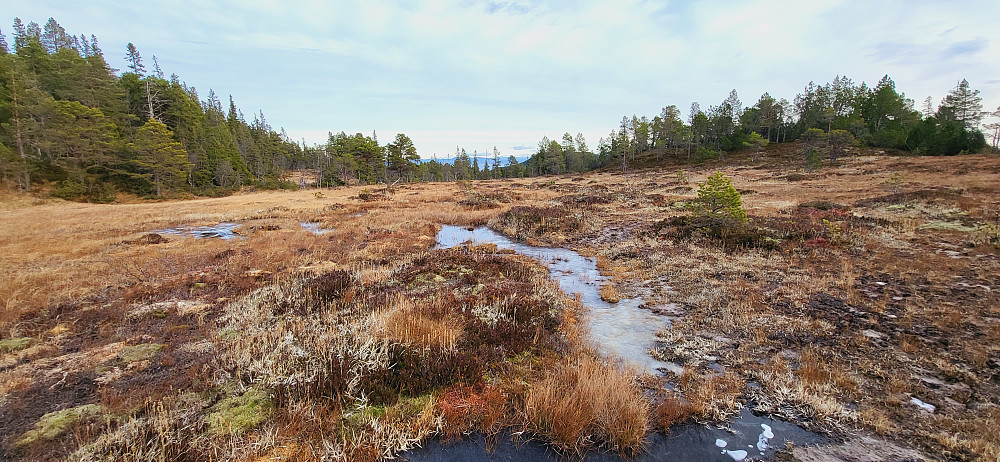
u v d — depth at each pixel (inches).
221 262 461.7
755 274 369.4
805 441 156.0
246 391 184.1
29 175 1477.6
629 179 2128.4
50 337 246.4
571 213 804.6
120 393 181.0
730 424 168.2
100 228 766.5
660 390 192.1
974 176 1047.6
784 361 214.5
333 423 162.6
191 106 2524.6
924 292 295.1
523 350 231.1
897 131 2345.0
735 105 3742.6
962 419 158.6
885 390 183.6
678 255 455.8
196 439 148.7
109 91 1941.4
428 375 193.5
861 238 456.8
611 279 395.5
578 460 149.3
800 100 3211.1
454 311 275.0
